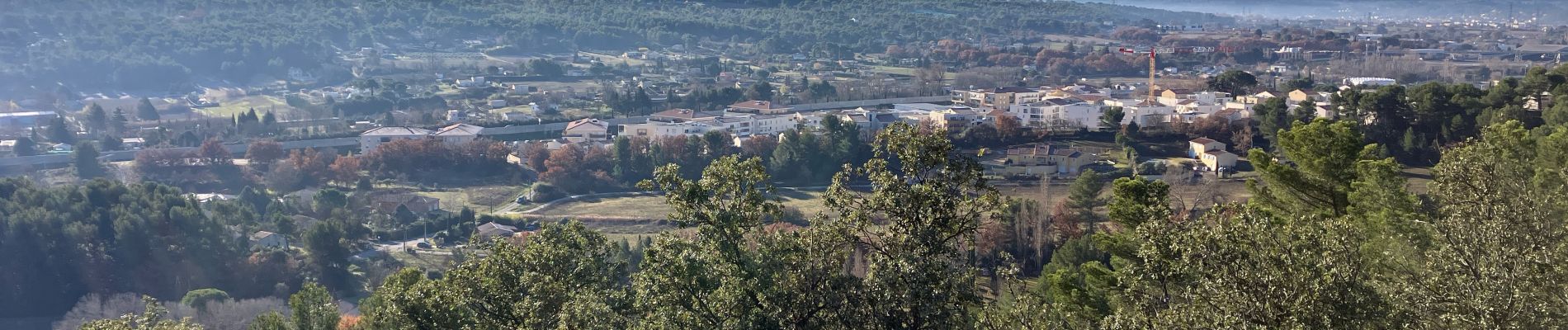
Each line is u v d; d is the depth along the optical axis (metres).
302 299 43.81
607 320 27.64
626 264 35.44
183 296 77.06
